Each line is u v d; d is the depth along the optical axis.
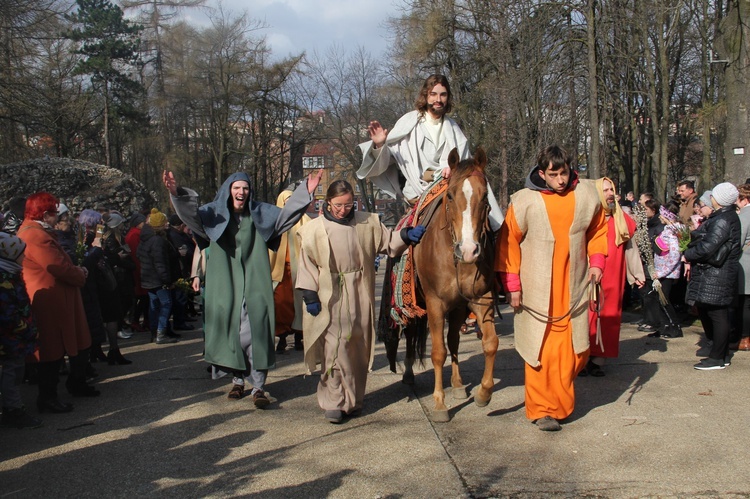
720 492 3.79
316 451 4.61
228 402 5.98
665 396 5.61
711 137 24.75
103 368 7.52
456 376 5.83
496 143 22.39
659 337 8.17
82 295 6.95
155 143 37.72
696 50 23.50
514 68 20.61
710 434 4.67
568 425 4.98
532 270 4.89
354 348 5.33
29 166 19.92
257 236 5.91
